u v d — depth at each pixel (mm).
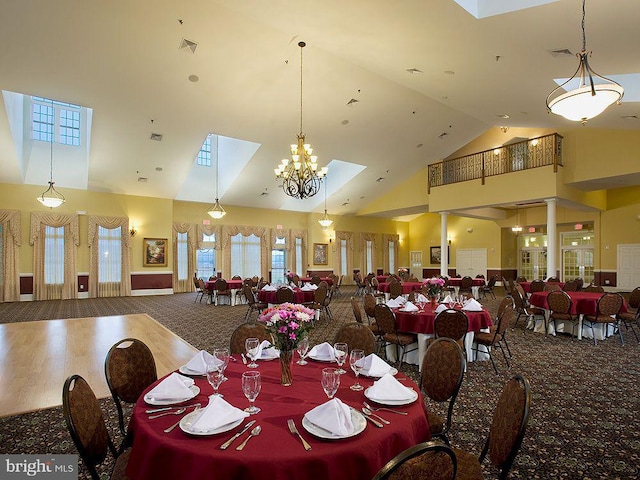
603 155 8883
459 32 4090
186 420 1585
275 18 5176
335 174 13680
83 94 7270
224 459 1333
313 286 8859
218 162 13117
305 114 9039
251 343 2271
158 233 12250
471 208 11406
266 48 6824
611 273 11594
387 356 4840
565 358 4898
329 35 5418
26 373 4285
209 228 13445
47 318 7863
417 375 4246
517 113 7688
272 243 14766
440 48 4734
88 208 11141
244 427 1560
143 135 8898
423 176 13523
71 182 10812
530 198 9719
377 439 1477
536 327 6590
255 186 12508
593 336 5758
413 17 3984
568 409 3291
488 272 15391
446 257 12281
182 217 13023
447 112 9898
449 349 2471
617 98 3439
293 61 7254
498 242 15133
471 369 4410
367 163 12180
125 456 1865
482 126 11047
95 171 10086
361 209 16047
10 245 10062
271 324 2109
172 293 12492
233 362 2531
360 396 1923
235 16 5996
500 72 5195
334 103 8766
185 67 6973
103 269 11430
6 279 10023
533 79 5246
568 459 2494
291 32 5676
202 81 7410
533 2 3232
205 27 6156
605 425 2986
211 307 9523
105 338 6008
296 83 7902
